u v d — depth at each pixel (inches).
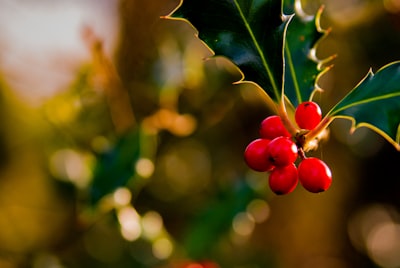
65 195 112.3
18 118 150.1
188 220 127.1
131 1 121.4
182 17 50.0
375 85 48.3
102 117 123.4
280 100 50.1
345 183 153.3
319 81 128.7
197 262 103.7
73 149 119.1
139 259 112.3
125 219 89.0
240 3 50.1
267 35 50.4
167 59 115.4
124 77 121.6
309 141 48.9
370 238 166.9
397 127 46.7
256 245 146.9
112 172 85.9
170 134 138.4
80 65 119.6
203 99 122.3
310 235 157.2
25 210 147.9
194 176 144.6
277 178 47.8
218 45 50.7
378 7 128.9
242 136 139.3
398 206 155.9
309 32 60.4
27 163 152.5
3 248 144.1
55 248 136.5
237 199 105.2
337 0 133.1
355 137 142.9
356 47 133.4
